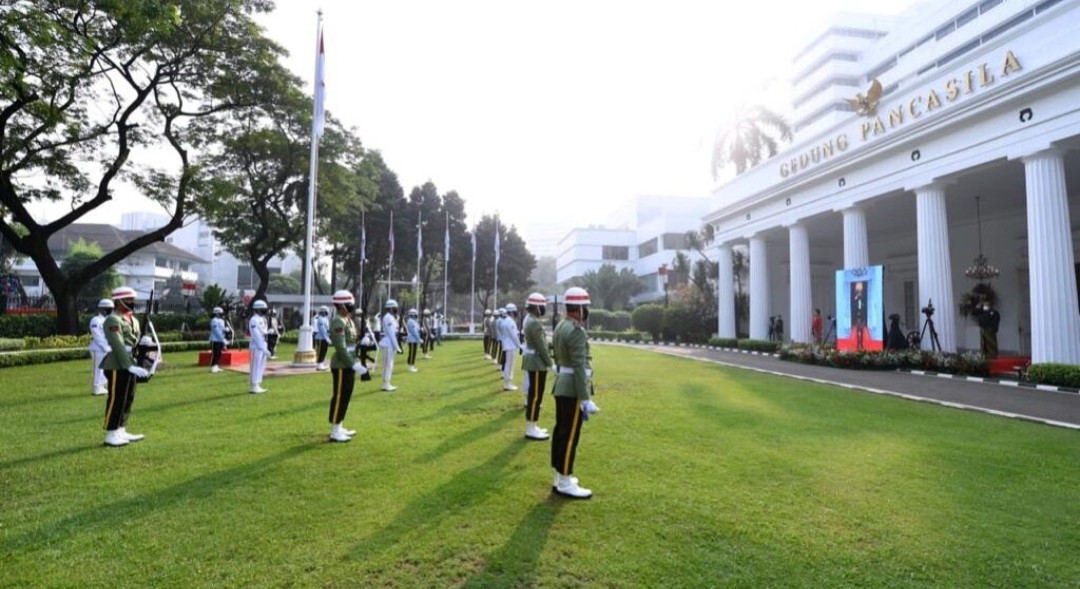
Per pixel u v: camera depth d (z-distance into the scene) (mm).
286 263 73938
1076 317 11734
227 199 21547
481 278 51969
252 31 19391
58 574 3430
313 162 16422
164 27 15016
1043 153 12203
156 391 10914
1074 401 9719
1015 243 19188
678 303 34344
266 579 3391
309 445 6527
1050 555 3799
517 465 5773
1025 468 5699
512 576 3441
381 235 43969
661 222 56938
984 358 13617
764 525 4238
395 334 11844
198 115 21109
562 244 77062
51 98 15938
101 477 5262
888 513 4496
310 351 15867
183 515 4348
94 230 52500
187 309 34719
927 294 15195
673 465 5770
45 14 11938
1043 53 11992
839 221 21938
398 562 3607
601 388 11484
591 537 4008
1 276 27156
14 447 6359
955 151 14328
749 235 24750
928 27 39312
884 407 9203
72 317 20609
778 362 18109
